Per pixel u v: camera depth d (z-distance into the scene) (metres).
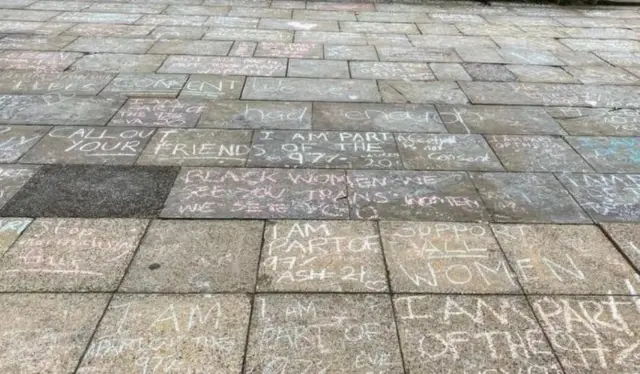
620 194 4.60
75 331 3.05
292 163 4.93
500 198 4.49
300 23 9.62
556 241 3.95
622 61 8.14
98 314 3.17
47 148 5.04
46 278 3.43
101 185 4.47
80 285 3.38
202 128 5.55
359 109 6.15
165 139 5.29
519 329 3.15
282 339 3.03
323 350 2.97
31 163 4.77
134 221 4.02
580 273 3.63
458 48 8.52
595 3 11.90
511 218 4.21
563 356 2.97
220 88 6.59
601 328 3.17
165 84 6.64
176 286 3.40
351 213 4.21
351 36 8.96
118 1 10.57
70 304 3.23
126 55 7.61
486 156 5.19
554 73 7.55
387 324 3.16
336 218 4.14
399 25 9.76
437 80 7.12
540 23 10.23
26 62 7.18
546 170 4.96
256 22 9.56
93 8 10.02
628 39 9.32
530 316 3.24
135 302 3.26
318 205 4.30
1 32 8.39
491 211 4.30
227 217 4.10
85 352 2.91
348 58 7.86
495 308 3.30
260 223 4.04
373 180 4.70
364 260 3.69
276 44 8.38
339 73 7.25
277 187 4.53
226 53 7.86
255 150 5.14
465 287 3.46
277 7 10.68
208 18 9.67
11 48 7.69
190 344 2.98
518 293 3.42
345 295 3.37
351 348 2.99
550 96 6.72
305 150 5.17
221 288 3.39
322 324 3.15
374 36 9.01
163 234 3.89
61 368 2.82
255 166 4.86
